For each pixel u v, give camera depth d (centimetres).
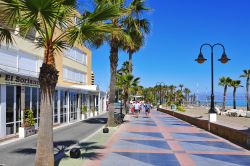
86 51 5062
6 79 1855
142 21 2650
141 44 2762
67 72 4025
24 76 2088
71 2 980
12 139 1853
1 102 1839
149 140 1877
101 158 1312
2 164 1195
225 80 9075
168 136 2083
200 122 2706
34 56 2809
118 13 985
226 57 2505
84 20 994
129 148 1573
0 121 1828
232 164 1242
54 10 875
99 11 966
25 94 2178
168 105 8000
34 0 830
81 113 3841
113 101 2659
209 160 1312
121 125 2877
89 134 2197
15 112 2017
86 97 4269
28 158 1305
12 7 871
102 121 3469
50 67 992
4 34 1055
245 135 1650
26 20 915
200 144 1744
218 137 2053
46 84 988
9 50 2341
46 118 991
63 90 3128
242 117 4516
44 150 987
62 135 2133
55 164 1177
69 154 1347
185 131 2411
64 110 3195
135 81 5162
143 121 3412
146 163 1236
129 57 5328
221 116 4756
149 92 13012
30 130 2025
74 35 1000
